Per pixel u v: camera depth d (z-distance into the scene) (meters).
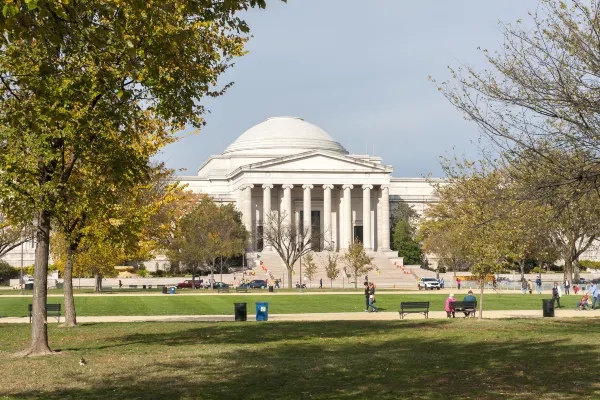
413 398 18.25
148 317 50.84
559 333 34.47
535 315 50.59
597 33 24.27
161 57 23.34
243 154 169.62
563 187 25.92
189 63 27.06
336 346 29.72
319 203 157.25
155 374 22.33
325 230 143.62
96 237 37.03
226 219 113.88
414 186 172.12
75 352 28.30
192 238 101.38
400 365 23.92
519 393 18.78
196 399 18.41
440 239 108.56
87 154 27.48
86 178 30.64
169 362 24.91
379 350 28.17
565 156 25.61
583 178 24.91
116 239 36.06
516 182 28.25
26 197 27.17
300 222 148.25
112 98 25.88
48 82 22.83
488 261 43.00
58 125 26.23
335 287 108.94
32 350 27.80
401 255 145.12
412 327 38.78
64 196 28.95
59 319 46.38
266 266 129.38
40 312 28.12
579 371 22.42
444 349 28.31
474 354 26.61
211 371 22.88
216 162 170.38
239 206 150.62
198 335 34.94
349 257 104.06
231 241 108.94
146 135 37.25
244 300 69.50
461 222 45.22
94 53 22.89
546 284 94.12
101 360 25.73
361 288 100.75
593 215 37.00
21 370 23.50
